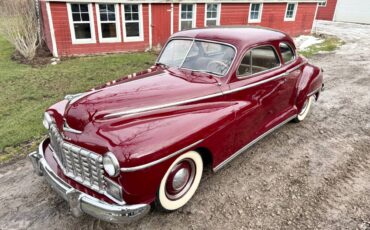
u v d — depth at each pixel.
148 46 13.09
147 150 2.43
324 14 28.39
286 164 3.93
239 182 3.55
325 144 4.48
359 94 6.75
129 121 2.71
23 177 3.67
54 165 3.03
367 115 5.59
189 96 3.12
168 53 4.12
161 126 2.69
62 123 2.83
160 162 2.52
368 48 13.00
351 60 10.50
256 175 3.69
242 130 3.56
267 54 3.95
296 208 3.11
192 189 3.16
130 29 12.43
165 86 3.24
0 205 3.16
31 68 9.56
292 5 17.59
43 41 12.84
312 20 19.12
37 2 12.07
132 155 2.36
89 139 2.57
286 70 4.28
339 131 4.92
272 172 3.75
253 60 3.71
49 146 3.31
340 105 6.08
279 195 3.32
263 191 3.38
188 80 3.44
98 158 2.49
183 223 2.91
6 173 3.75
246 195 3.32
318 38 16.91
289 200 3.23
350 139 4.64
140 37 12.73
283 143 4.50
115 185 2.46
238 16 15.29
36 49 12.05
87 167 2.62
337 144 4.48
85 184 2.70
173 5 12.91
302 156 4.13
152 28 12.84
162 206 2.89
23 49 10.74
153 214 3.03
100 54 12.01
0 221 2.94
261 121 3.97
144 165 2.41
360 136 4.75
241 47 3.52
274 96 4.11
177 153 2.65
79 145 2.63
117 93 3.03
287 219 2.96
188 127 2.80
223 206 3.14
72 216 3.00
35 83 7.78
